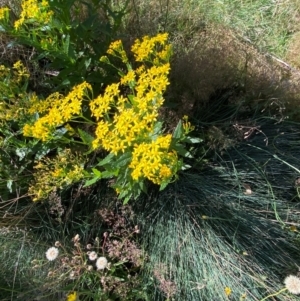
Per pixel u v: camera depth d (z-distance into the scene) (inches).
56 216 97.3
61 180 86.3
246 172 99.7
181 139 78.4
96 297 83.8
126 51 105.3
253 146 99.7
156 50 89.7
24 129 80.0
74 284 83.6
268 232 93.3
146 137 74.9
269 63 119.0
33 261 84.3
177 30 123.3
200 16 127.1
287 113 108.6
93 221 95.7
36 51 104.0
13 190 96.2
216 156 100.5
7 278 88.4
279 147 104.4
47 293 85.9
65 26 86.7
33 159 95.2
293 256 92.5
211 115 106.7
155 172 73.3
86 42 92.4
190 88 103.3
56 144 87.8
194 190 97.0
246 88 108.9
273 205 95.3
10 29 82.9
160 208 95.4
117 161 75.3
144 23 118.0
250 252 90.6
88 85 79.4
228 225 93.4
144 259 90.4
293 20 132.9
